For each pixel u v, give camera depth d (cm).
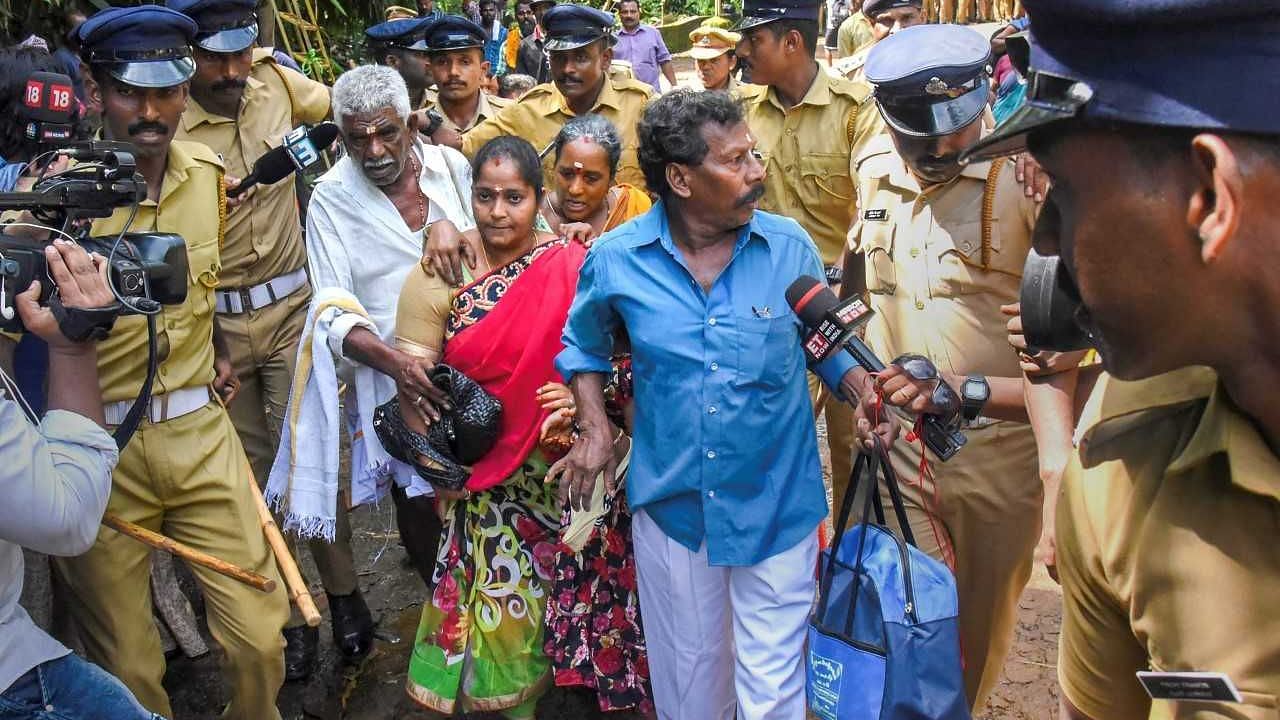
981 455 282
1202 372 117
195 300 303
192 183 307
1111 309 104
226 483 300
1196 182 95
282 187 422
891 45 267
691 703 275
